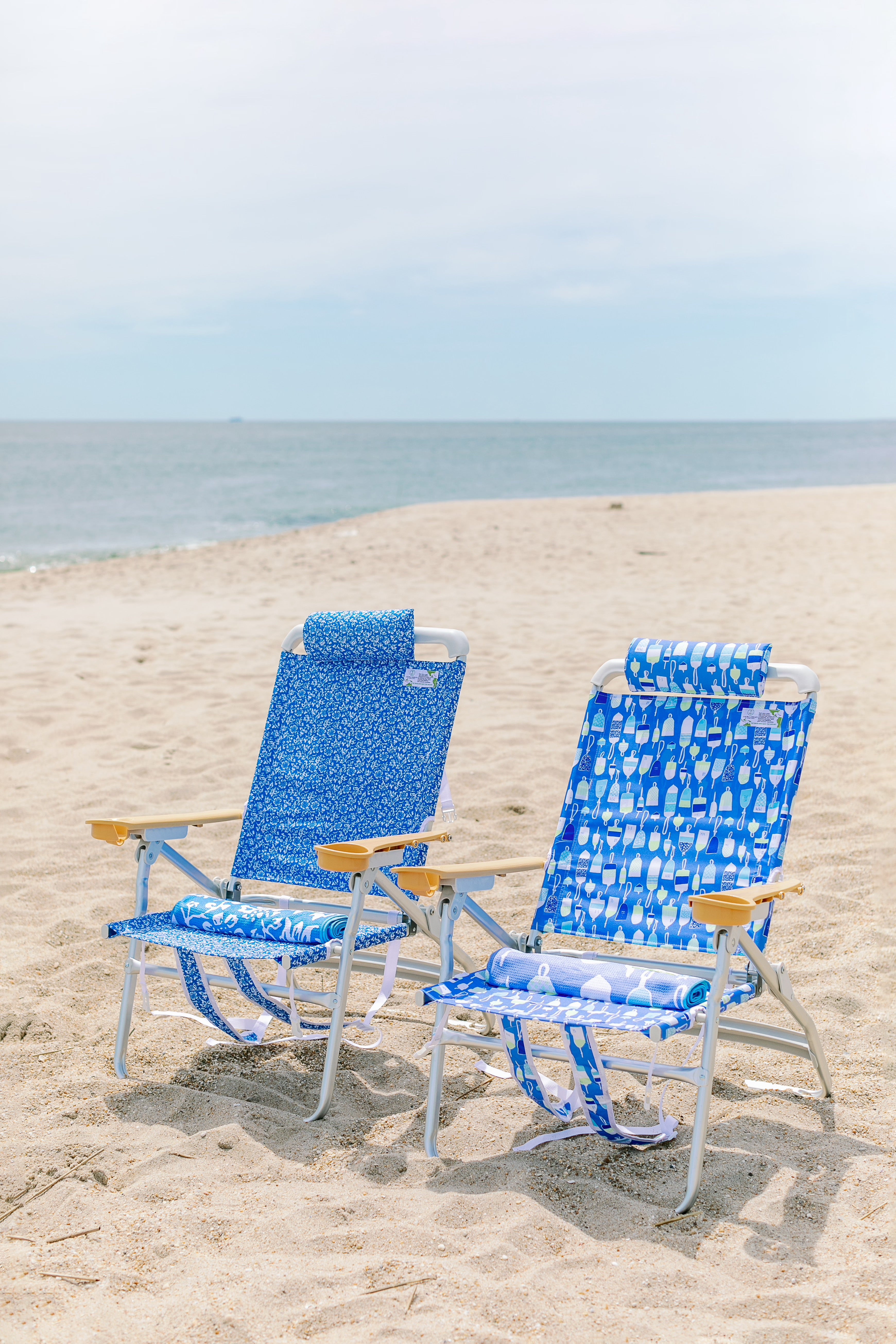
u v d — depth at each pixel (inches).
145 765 231.5
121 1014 119.0
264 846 136.9
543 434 5698.8
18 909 163.0
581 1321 77.6
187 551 626.5
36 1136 104.8
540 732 246.5
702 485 1476.4
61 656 330.6
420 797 133.2
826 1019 127.4
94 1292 81.3
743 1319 78.1
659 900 117.3
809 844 180.5
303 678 144.8
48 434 6417.3
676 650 125.0
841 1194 93.7
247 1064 122.8
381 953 154.7
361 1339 75.5
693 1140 92.7
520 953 105.5
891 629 354.0
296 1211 90.9
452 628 368.5
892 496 847.1
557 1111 100.6
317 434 6008.9
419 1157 102.0
